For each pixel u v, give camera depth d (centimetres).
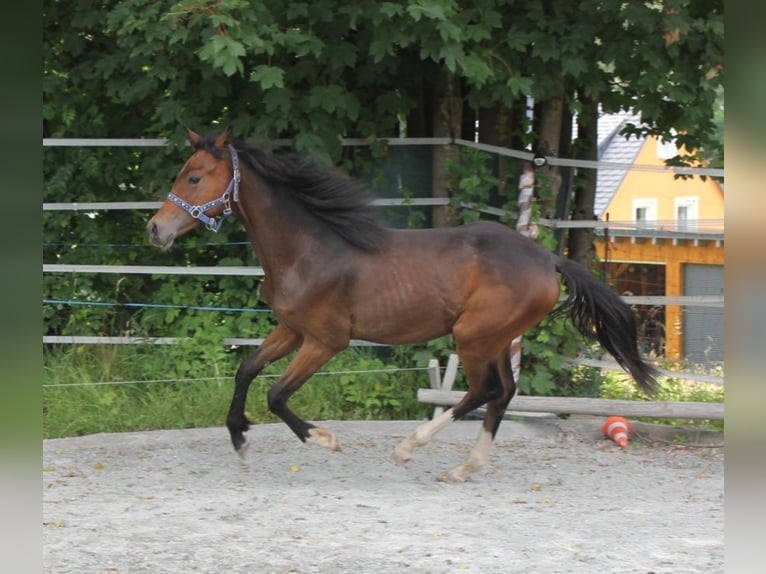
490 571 480
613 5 797
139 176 937
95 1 855
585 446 785
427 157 924
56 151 934
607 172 2028
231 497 619
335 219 646
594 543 527
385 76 886
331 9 797
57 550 505
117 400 830
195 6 702
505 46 838
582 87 905
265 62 835
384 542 526
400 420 848
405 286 643
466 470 668
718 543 528
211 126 879
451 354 852
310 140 830
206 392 843
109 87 873
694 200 2044
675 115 928
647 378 681
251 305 908
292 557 499
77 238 945
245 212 653
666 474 701
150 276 939
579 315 679
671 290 1461
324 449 750
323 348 653
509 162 911
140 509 588
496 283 641
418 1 718
